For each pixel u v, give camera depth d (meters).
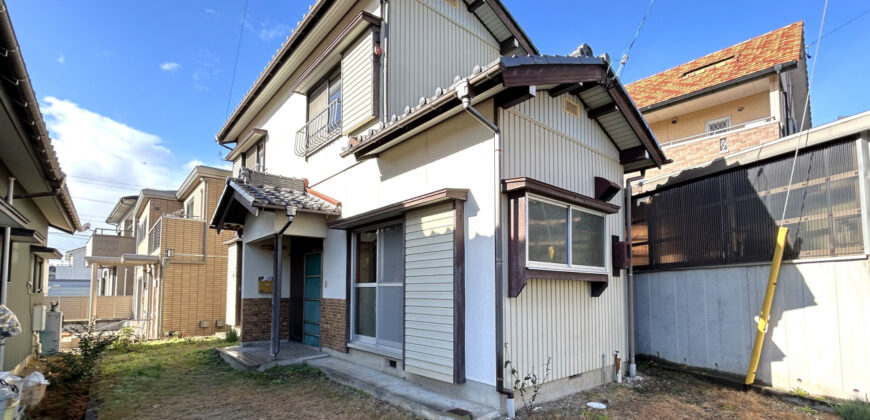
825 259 5.31
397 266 6.22
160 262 12.84
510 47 9.77
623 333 6.72
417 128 5.82
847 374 5.06
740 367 6.08
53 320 9.30
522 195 4.79
